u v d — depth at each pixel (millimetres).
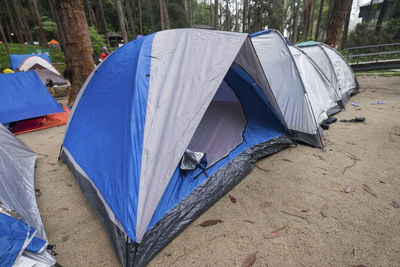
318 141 3664
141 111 2068
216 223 2203
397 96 6719
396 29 15445
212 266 1757
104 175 2145
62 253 1954
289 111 3807
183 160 2559
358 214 2188
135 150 1907
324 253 1802
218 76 2273
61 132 5477
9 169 2600
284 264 1732
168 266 1774
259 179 2922
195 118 2088
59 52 22859
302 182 2787
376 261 1696
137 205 1734
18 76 5742
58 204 2682
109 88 2689
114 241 1873
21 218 1786
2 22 29703
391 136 3893
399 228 1979
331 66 5730
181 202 2227
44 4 31938
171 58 2410
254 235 2031
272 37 3867
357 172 2912
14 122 5664
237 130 3617
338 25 8617
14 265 1497
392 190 2500
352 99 6789
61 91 10242
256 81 3297
